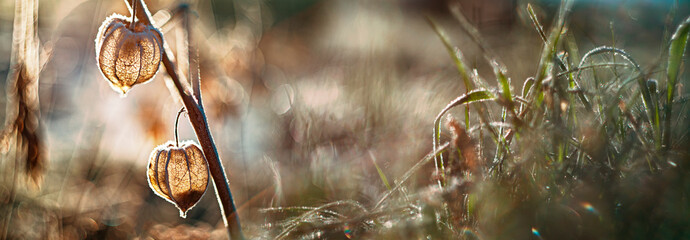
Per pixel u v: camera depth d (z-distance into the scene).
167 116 1.69
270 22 2.55
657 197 0.99
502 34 1.80
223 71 1.79
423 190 1.08
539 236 1.00
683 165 1.00
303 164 1.31
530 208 1.00
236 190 1.32
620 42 1.34
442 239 1.02
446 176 1.06
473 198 1.02
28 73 1.25
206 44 1.84
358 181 1.24
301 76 2.08
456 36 2.30
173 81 1.03
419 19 2.60
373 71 1.60
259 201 1.27
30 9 1.25
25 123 1.26
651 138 1.04
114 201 1.34
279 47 2.43
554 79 1.04
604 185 1.01
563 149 1.03
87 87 1.80
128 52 1.01
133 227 1.30
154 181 1.04
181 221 1.33
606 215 1.00
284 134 1.44
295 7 2.77
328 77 1.83
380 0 2.59
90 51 1.80
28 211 1.27
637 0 1.45
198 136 1.04
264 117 1.64
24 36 1.25
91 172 1.39
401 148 1.29
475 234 1.01
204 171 1.04
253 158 1.40
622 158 1.02
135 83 1.02
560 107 1.04
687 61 1.11
